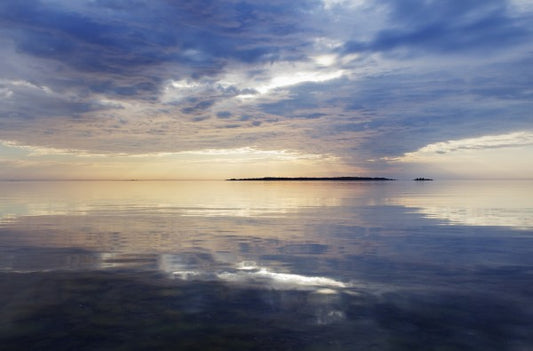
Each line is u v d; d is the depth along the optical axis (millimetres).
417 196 53000
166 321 7262
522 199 43906
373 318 7426
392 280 10055
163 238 16766
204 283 9789
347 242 15703
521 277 10281
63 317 7449
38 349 6129
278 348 6195
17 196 53438
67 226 20703
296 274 10688
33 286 9469
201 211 30266
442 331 6840
